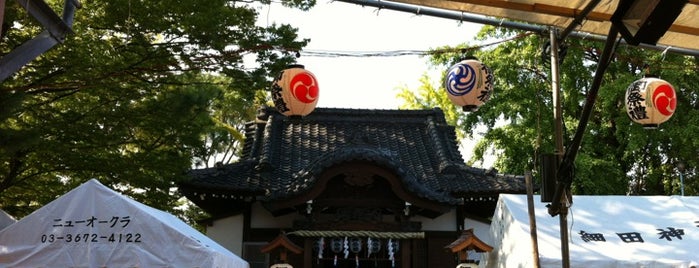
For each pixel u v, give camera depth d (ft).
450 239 53.36
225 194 50.75
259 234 52.54
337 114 64.34
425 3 20.76
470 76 24.62
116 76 35.58
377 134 62.54
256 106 80.94
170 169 41.04
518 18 21.93
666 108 25.31
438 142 60.18
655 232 35.50
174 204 46.19
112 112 38.40
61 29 23.53
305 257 48.47
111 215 25.85
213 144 63.26
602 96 64.34
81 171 39.06
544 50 27.04
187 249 25.53
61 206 25.94
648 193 76.38
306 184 47.44
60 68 34.94
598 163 65.41
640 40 15.21
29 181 40.42
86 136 37.91
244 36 39.27
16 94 26.76
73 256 25.38
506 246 37.01
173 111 37.96
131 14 36.55
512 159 69.36
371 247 48.42
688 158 68.39
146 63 37.83
